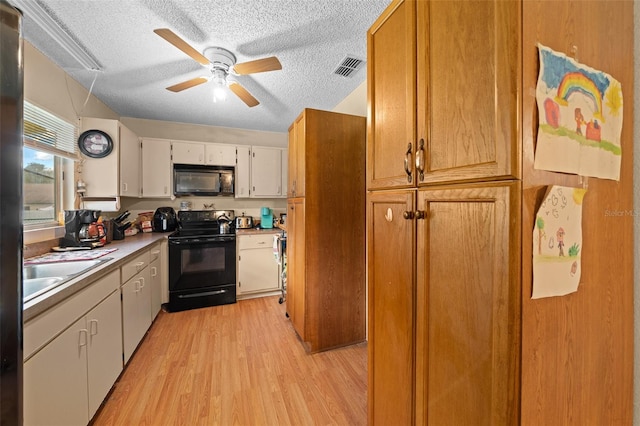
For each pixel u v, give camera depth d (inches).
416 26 36.3
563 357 27.6
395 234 41.3
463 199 29.4
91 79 94.8
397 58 40.8
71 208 92.3
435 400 34.0
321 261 88.2
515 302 24.6
